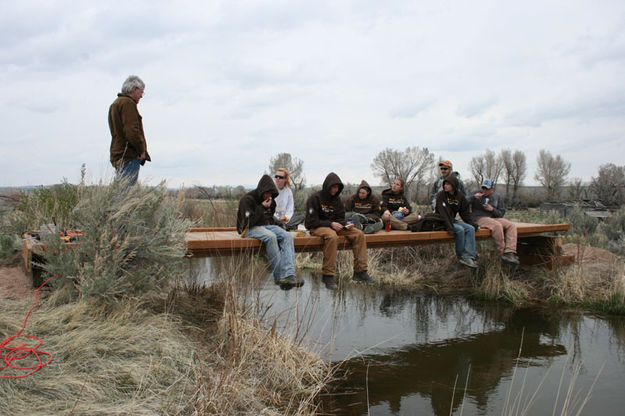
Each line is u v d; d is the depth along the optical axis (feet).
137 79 17.04
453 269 31.58
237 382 11.87
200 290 18.92
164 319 14.35
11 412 8.73
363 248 19.93
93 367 11.02
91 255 13.96
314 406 12.54
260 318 17.29
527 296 25.86
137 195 15.07
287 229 22.20
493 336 19.52
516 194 138.72
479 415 12.50
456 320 21.91
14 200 26.55
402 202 26.73
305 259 35.04
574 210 52.60
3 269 17.63
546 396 13.80
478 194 27.20
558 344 18.57
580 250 29.76
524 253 29.71
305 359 14.97
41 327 12.10
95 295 13.43
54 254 14.39
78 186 15.11
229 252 18.40
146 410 9.71
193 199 41.04
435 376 15.21
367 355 17.04
